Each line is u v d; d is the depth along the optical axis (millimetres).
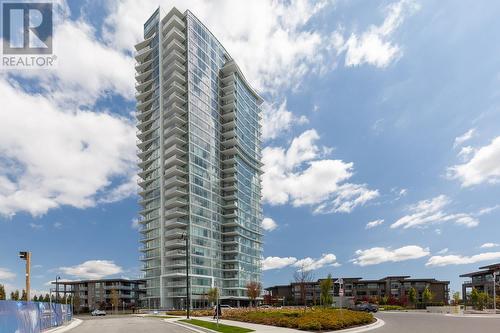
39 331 28672
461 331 23688
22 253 32062
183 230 102312
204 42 124875
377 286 122125
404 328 26500
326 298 75562
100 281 130625
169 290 100438
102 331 27969
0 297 87250
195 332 26250
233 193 123562
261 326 28125
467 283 110312
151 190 110812
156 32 121312
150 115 119125
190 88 114375
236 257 117062
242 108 138375
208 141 119125
